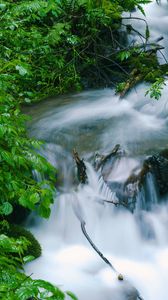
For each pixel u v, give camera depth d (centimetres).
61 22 715
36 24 719
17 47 619
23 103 652
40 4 601
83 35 728
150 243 455
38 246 425
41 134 563
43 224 469
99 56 705
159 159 492
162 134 557
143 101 634
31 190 347
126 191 465
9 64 452
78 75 707
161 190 486
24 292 229
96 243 451
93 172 489
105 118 604
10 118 399
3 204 343
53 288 231
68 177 502
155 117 605
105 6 720
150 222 463
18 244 310
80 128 576
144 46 728
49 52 657
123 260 432
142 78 678
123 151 501
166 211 479
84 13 720
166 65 714
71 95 684
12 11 605
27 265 408
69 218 468
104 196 473
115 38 757
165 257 438
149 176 479
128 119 602
